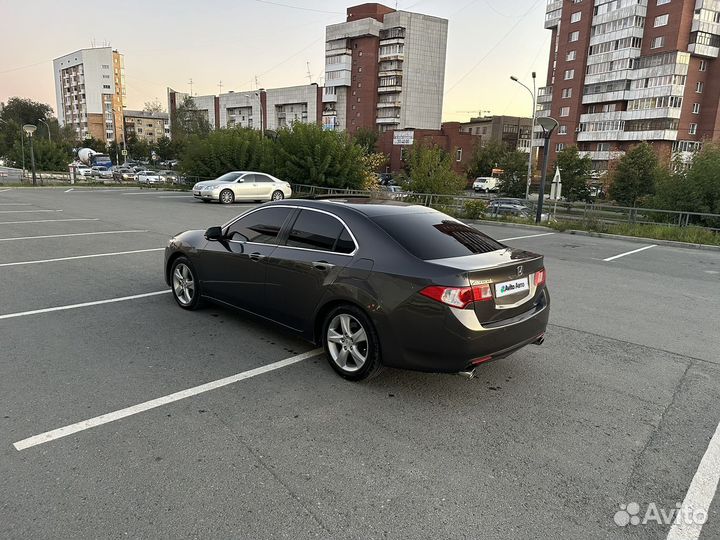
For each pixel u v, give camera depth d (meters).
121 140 133.00
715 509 2.66
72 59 131.88
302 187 26.34
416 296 3.57
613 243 13.95
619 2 60.78
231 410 3.57
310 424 3.41
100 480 2.74
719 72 57.47
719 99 57.59
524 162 54.03
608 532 2.46
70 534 2.33
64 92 140.25
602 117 63.94
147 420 3.40
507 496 2.71
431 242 4.03
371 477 2.84
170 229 12.73
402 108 79.50
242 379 4.08
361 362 3.97
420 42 78.69
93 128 130.50
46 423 3.32
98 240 10.83
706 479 2.92
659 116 57.81
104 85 129.50
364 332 3.89
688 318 6.29
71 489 2.66
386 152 73.31
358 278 3.90
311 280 4.24
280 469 2.89
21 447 3.04
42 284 7.00
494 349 3.63
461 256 3.91
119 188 30.86
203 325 5.39
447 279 3.50
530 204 23.88
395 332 3.68
